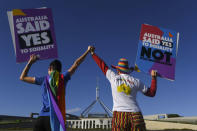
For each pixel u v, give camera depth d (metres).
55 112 3.41
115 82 3.80
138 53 4.94
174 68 5.02
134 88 3.78
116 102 3.73
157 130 30.62
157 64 4.95
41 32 4.73
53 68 3.90
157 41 5.09
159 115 48.25
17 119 36.41
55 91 3.57
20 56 4.48
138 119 3.54
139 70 4.85
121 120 3.57
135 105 3.68
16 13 4.64
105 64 4.12
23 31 4.62
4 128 28.12
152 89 4.10
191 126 30.00
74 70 3.99
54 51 4.71
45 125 3.44
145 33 5.07
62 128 3.30
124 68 4.00
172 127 31.31
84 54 4.25
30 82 3.78
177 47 5.18
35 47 4.61
